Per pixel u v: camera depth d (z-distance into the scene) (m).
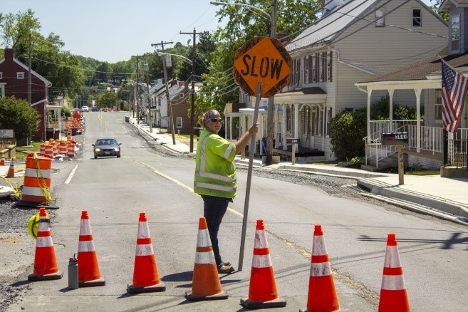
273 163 39.09
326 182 24.92
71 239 12.90
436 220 15.09
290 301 8.16
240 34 66.12
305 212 16.34
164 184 24.09
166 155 58.56
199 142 9.59
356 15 41.53
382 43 41.53
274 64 9.88
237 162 42.66
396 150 29.86
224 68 69.06
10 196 18.72
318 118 45.03
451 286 8.84
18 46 124.19
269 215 15.74
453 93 20.91
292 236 12.70
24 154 56.28
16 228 14.10
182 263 10.52
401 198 19.12
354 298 8.23
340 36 41.00
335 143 38.50
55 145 51.56
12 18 123.75
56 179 27.92
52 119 116.44
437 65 29.44
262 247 8.00
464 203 16.47
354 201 18.94
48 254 9.62
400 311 6.81
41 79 86.88
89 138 94.75
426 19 41.84
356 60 41.41
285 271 9.81
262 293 7.92
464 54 29.42
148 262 8.84
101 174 30.62
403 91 40.94
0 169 33.38
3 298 8.50
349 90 41.50
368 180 23.23
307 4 62.94
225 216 15.42
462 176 23.23
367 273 9.57
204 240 8.42
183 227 14.01
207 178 9.52
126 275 9.81
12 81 86.62
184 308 7.97
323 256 7.55
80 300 8.41
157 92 132.62
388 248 6.90
